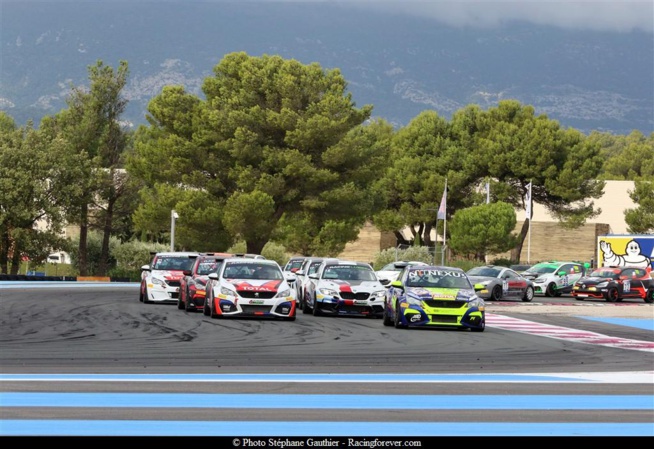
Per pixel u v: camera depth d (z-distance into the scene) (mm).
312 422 25234
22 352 41906
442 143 198500
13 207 143125
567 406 28938
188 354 42031
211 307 63094
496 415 26984
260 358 41000
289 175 136625
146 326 56406
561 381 35000
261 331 54375
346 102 139500
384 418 26094
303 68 141250
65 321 59406
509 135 186500
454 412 27359
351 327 59062
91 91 161500
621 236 133875
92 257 173375
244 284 62219
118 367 36812
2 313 65500
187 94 144625
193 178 136875
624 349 49406
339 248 176375
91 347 44375
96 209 165750
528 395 31094
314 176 135500
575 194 179875
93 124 159625
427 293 57719
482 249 169375
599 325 67750
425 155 198500
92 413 26109
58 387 30891
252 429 24125
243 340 48969
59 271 187750
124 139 163000
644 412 28094
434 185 190375
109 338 48844
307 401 28828
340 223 171500
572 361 42594
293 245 176375
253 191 131250
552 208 191500
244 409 27156
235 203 130875
